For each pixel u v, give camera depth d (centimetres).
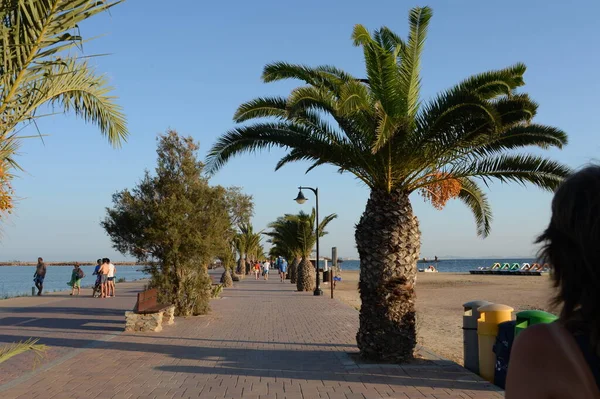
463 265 19288
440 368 883
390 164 945
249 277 5847
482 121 903
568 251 128
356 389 745
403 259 950
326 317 1689
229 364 937
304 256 3656
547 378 120
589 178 129
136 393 733
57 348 1112
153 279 1634
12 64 465
